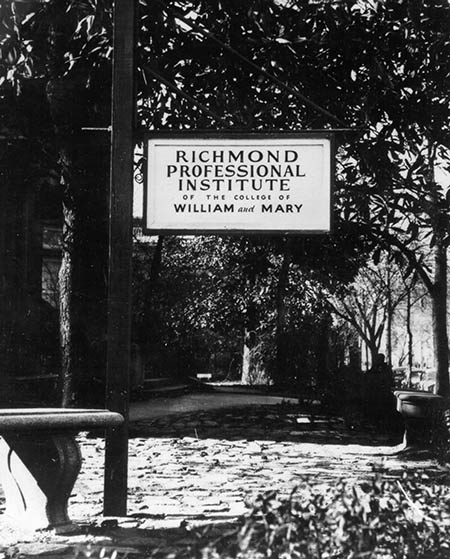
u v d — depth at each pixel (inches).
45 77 592.1
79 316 597.6
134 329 974.4
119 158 319.3
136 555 254.4
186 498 364.8
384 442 599.8
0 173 623.8
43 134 619.5
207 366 1704.0
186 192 324.8
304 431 639.8
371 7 592.1
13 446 292.7
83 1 539.5
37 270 964.0
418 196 628.7
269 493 154.8
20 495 299.4
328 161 322.3
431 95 605.9
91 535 280.7
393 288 1649.9
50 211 981.2
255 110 598.9
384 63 604.4
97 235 604.1
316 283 1229.7
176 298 1170.6
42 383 823.7
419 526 167.0
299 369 1179.3
